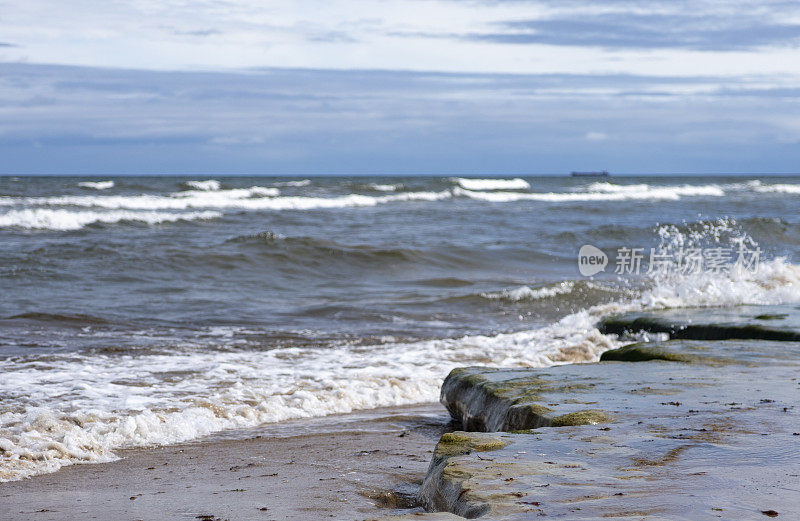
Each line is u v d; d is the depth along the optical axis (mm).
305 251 19078
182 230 25844
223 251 18594
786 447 3732
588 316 11766
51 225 25203
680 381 5809
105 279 15164
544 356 9328
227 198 39094
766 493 2938
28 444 5184
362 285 16109
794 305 11641
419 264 19000
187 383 7520
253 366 8492
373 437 5809
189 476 4625
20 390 7023
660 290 13266
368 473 4652
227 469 4805
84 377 7680
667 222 31328
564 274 18344
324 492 4172
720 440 3891
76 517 3713
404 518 2789
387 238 24672
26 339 9773
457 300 13883
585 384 5715
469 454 3713
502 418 5184
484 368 6742
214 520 3598
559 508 2795
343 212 35875
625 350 7695
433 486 3490
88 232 24359
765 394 5258
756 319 9797
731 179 131500
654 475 3252
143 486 4375
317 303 13523
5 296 13016
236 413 6426
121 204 35625
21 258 16578
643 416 4543
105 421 5969
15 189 42500
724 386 5582
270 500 3984
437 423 6375
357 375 8070
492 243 23453
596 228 26531
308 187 53906
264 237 21062
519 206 42750
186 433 5840
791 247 24078
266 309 12781
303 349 9648
